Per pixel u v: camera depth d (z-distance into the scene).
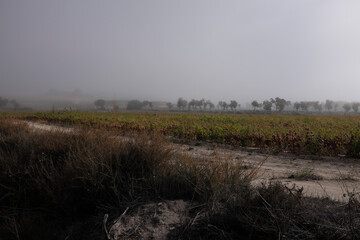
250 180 3.71
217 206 3.10
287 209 2.80
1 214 3.58
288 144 10.76
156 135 5.01
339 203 3.24
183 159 4.23
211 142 12.67
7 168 4.32
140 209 3.28
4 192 4.05
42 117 26.05
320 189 4.54
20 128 7.98
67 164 4.04
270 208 2.73
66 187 3.74
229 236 2.67
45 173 4.18
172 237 2.71
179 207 3.23
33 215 3.54
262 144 11.41
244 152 9.64
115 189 3.58
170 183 3.78
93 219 3.34
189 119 27.89
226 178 3.58
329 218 2.70
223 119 27.84
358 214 2.69
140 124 18.80
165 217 3.03
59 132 6.03
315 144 9.98
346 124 23.06
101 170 3.88
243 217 2.71
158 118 28.30
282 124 23.17
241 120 28.69
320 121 28.06
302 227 2.62
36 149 5.14
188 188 3.65
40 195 3.84
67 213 3.60
